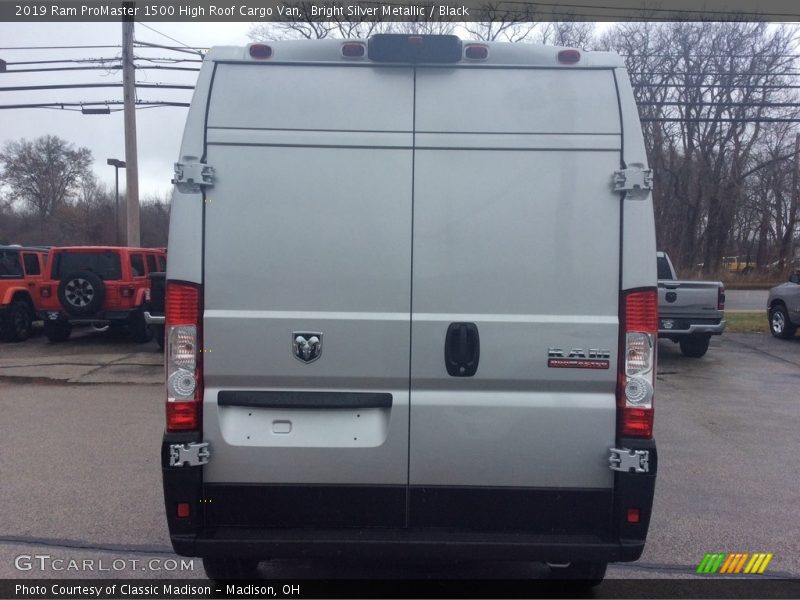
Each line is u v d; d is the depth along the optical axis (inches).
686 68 1197.7
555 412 129.2
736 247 1867.6
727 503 218.1
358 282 128.2
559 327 128.0
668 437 297.9
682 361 495.8
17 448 271.6
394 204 128.6
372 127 129.3
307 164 128.6
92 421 317.1
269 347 128.0
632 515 128.1
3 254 579.2
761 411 346.9
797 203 1676.9
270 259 127.9
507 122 129.4
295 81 130.0
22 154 1962.4
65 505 209.2
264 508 131.2
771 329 624.4
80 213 1945.1
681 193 1678.2
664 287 477.7
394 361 128.5
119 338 601.3
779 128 1568.7
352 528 131.6
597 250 128.4
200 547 127.9
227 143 128.4
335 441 130.3
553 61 130.6
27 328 586.9
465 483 130.8
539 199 128.6
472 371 128.2
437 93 130.1
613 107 130.0
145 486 226.4
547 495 130.6
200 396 128.7
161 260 612.7
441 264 128.4
